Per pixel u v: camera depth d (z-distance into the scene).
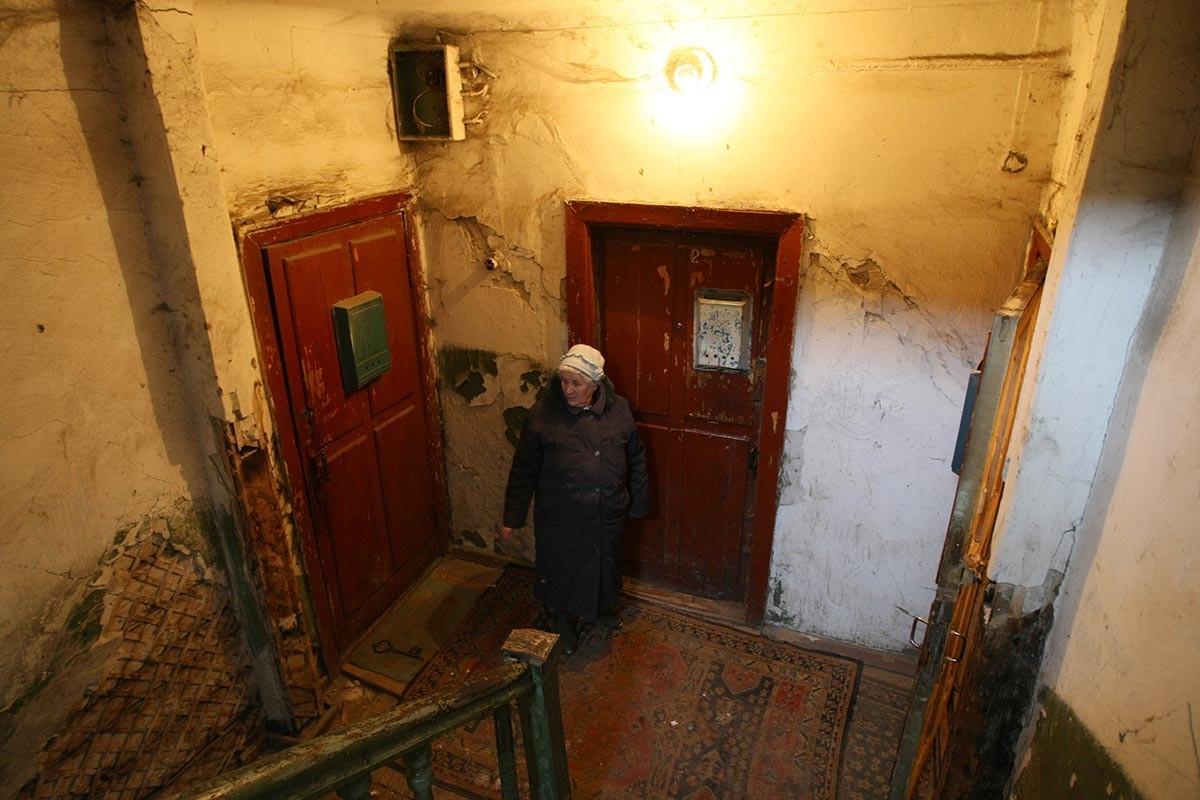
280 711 2.76
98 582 2.11
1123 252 1.56
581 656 3.32
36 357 1.87
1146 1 1.40
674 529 3.60
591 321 3.25
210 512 2.45
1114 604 1.50
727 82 2.63
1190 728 1.14
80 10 1.84
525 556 3.93
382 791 2.66
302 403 2.79
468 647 3.38
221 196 2.18
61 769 2.08
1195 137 1.42
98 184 1.96
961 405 2.74
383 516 3.44
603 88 2.81
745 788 2.68
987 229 2.49
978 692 2.02
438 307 3.52
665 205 2.88
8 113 1.73
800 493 3.14
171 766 2.43
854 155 2.57
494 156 3.10
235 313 2.29
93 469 2.05
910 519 3.00
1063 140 2.22
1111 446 1.65
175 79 1.97
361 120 2.91
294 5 2.42
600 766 2.77
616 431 3.09
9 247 1.77
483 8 2.65
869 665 3.22
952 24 2.30
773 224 2.74
